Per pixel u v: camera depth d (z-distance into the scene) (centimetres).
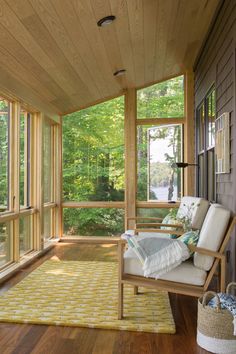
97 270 401
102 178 595
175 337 233
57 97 500
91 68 430
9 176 406
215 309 213
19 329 243
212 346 211
